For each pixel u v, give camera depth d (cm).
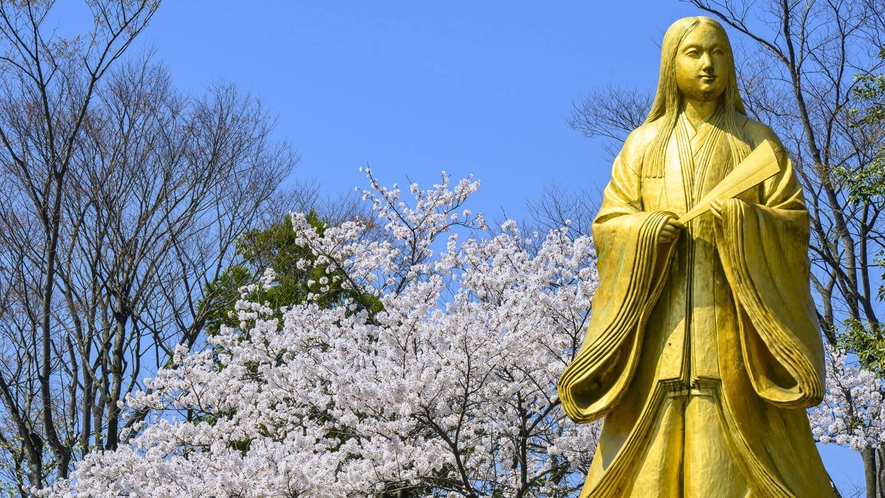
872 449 1833
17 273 2503
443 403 1650
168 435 1814
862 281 2045
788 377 748
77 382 2417
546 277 1717
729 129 802
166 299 2616
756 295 735
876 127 2058
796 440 756
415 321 1709
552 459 1792
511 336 1625
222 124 2862
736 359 746
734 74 817
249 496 1583
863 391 1748
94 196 2555
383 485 1652
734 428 736
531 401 1744
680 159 794
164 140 2695
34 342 2439
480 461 1761
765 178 755
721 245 750
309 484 1573
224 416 1925
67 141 2578
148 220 2594
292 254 2750
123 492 1873
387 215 2203
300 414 1861
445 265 1900
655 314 768
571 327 1691
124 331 2466
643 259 754
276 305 2519
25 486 2164
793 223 760
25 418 2339
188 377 1933
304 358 1798
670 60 815
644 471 748
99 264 2652
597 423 1661
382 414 1659
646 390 761
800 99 2133
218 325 2636
